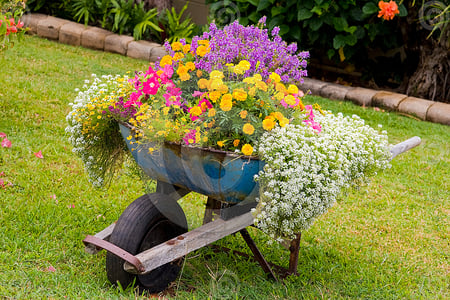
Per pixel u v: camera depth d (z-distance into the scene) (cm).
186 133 261
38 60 733
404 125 699
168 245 281
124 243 282
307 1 777
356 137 313
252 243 323
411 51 833
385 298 330
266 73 296
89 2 899
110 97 311
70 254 329
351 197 477
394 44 827
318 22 789
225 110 262
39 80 654
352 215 445
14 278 292
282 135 272
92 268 320
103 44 863
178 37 902
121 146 322
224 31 302
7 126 509
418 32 809
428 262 386
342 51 823
